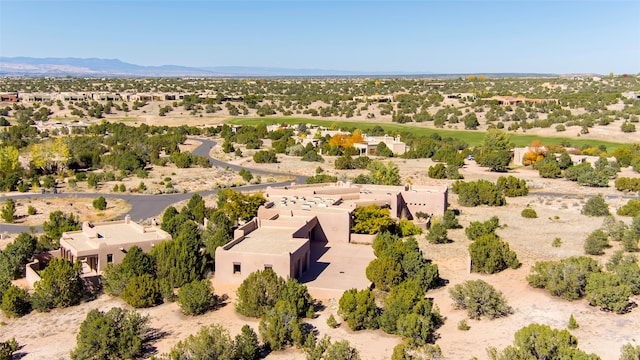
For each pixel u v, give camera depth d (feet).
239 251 161.38
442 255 192.54
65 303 151.64
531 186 348.59
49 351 124.88
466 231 215.10
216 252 160.86
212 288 148.87
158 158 431.02
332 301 148.77
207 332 115.55
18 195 313.53
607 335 122.42
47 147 394.93
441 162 440.45
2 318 147.13
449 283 162.61
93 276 161.68
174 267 160.66
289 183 357.00
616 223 216.33
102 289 162.30
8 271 174.60
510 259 173.47
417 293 141.38
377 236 197.88
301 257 167.63
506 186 323.16
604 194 322.96
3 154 371.76
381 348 120.88
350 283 160.04
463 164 426.10
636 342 118.32
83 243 180.14
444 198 251.39
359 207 217.36
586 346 117.39
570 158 399.24
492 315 135.54
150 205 291.38
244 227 183.42
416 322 122.72
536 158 418.10
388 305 131.75
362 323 130.62
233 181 358.84
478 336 125.59
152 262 164.76
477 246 172.76
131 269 160.15
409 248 171.32
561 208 280.51
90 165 414.21
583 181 350.64
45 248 191.21
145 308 148.05
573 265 148.56
